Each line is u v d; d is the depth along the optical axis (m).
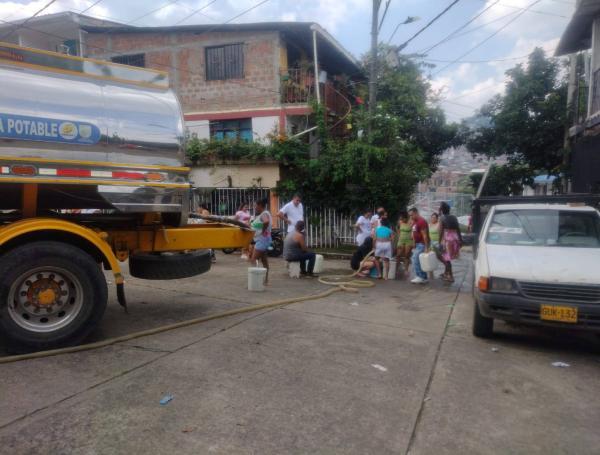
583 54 16.53
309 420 3.66
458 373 4.79
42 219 4.91
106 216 6.00
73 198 5.55
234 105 17.98
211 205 16.52
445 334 6.20
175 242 6.30
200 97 18.34
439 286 9.78
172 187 5.71
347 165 14.93
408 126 18.84
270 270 11.29
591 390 4.48
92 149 5.15
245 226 6.94
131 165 5.40
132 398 3.90
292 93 17.55
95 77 5.33
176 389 4.10
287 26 17.08
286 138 15.91
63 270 4.93
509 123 18.45
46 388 4.04
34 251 4.73
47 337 4.85
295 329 6.04
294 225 11.30
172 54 18.59
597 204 7.59
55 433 3.32
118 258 6.00
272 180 15.89
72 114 5.03
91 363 4.65
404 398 4.13
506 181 19.95
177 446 3.22
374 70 14.95
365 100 19.25
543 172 19.97
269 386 4.25
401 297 8.55
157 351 5.05
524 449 3.38
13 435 3.27
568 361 5.29
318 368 4.73
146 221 6.17
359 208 15.49
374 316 6.98
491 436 3.55
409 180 15.80
